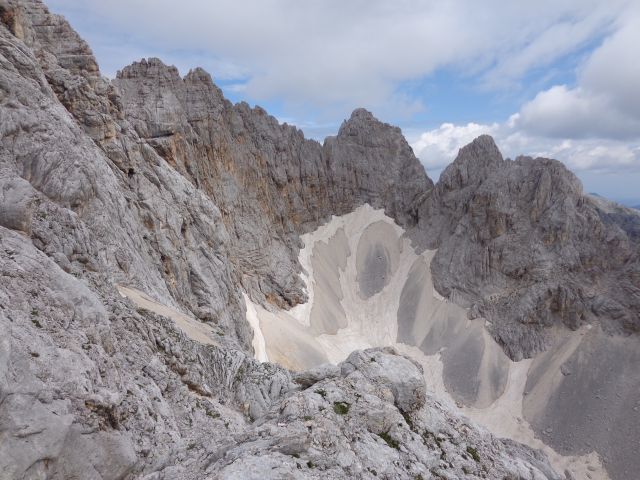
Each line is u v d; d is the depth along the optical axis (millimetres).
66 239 27078
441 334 107938
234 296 65000
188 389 26281
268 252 109188
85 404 14180
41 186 30297
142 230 46562
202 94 98062
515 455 18266
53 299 17203
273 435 12242
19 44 36125
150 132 76938
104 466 13773
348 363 17312
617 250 103375
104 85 48906
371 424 14484
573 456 72875
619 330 89938
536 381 88688
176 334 30594
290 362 79938
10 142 29672
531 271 104750
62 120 35219
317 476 11367
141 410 17797
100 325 19203
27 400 12094
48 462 12102
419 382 16578
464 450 15773
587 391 82125
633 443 70875
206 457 12727
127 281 35562
